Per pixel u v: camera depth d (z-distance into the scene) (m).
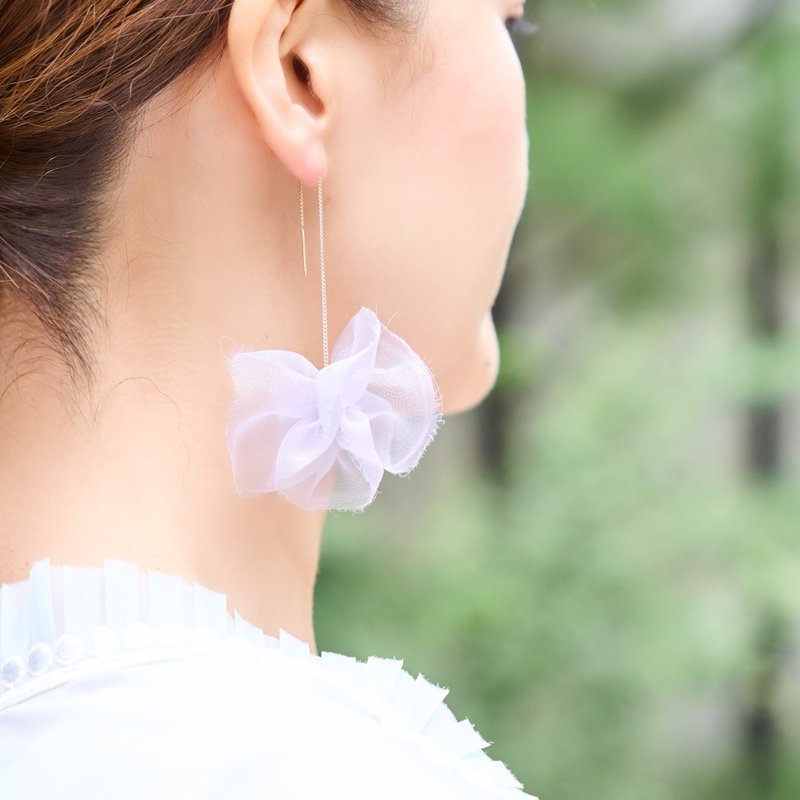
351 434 1.09
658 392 7.04
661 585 6.57
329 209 1.19
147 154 1.10
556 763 5.92
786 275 7.98
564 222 7.41
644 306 7.50
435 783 0.93
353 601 5.78
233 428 1.08
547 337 7.73
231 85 1.12
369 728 0.98
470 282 1.31
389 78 1.20
